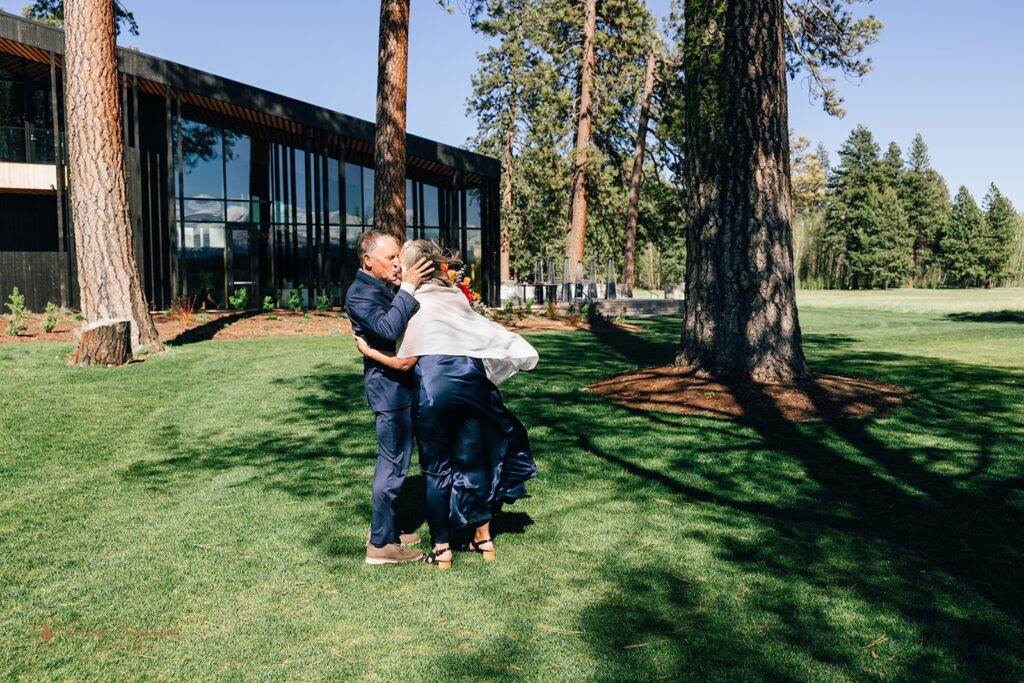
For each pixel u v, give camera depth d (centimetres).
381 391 347
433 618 295
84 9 1033
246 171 2269
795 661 259
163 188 2156
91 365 960
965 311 2500
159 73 1917
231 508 436
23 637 278
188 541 381
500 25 3250
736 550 364
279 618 295
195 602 310
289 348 1214
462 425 345
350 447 581
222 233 2239
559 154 3519
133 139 2073
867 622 288
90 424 655
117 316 1074
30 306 1828
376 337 343
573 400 765
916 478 481
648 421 657
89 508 434
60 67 2027
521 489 367
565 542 378
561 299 2833
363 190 2525
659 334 1642
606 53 3384
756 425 635
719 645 271
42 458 543
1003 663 257
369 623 290
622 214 3922
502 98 4947
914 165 8650
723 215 773
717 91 763
